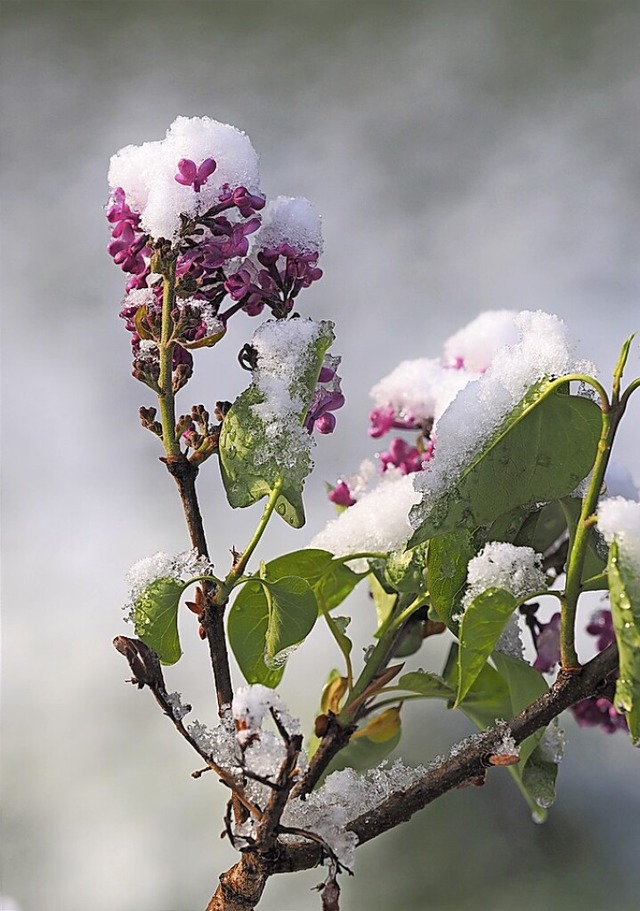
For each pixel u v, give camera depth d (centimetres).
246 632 143
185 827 349
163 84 536
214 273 143
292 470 142
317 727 143
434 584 142
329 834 141
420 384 150
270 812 139
